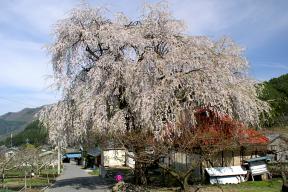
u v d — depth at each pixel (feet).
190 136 71.61
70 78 87.76
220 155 85.56
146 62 78.84
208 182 81.30
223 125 82.02
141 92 77.36
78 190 84.64
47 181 115.44
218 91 79.46
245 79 89.45
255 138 86.17
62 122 86.84
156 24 85.81
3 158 114.93
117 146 73.82
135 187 74.18
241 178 83.41
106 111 80.07
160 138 70.38
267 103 90.12
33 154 125.29
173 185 80.79
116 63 80.69
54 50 86.43
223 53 87.61
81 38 86.63
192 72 79.30
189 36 87.56
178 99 79.41
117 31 82.79
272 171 88.79
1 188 97.25
